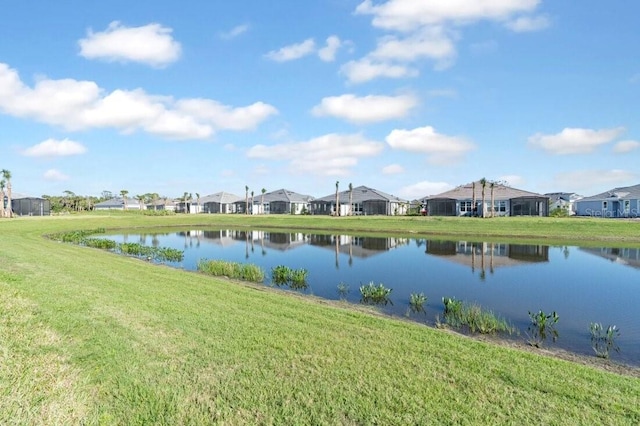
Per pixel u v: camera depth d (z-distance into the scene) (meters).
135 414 4.68
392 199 75.88
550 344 9.47
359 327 8.30
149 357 6.24
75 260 16.72
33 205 72.12
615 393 5.61
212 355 6.44
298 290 15.30
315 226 50.62
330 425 4.64
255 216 67.81
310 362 6.30
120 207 119.88
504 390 5.55
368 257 25.11
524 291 15.46
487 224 42.91
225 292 11.45
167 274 14.48
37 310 8.04
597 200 62.56
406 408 5.01
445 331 8.77
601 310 12.74
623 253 26.78
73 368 5.66
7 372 5.29
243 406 4.96
